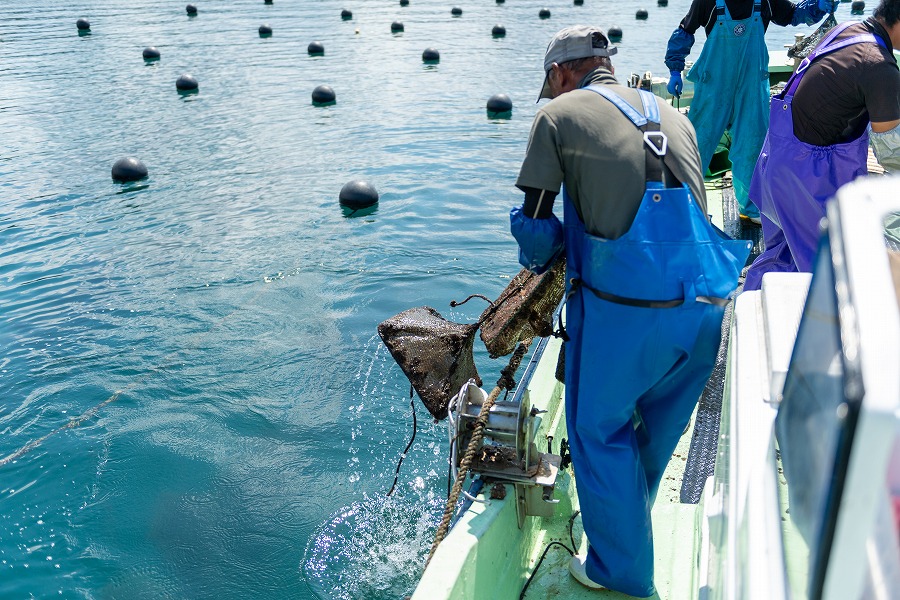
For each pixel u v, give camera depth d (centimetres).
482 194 1150
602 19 2927
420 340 323
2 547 511
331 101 1764
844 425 102
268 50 2469
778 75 1007
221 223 1067
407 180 1220
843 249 123
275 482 562
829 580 112
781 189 398
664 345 264
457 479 290
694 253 260
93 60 2356
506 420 301
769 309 223
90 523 530
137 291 873
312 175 1260
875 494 103
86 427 636
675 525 355
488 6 3378
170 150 1425
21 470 587
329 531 511
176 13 3350
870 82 361
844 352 108
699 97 645
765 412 199
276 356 730
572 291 280
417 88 1898
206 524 524
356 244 981
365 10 3353
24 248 1002
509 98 1638
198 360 729
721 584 185
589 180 261
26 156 1413
